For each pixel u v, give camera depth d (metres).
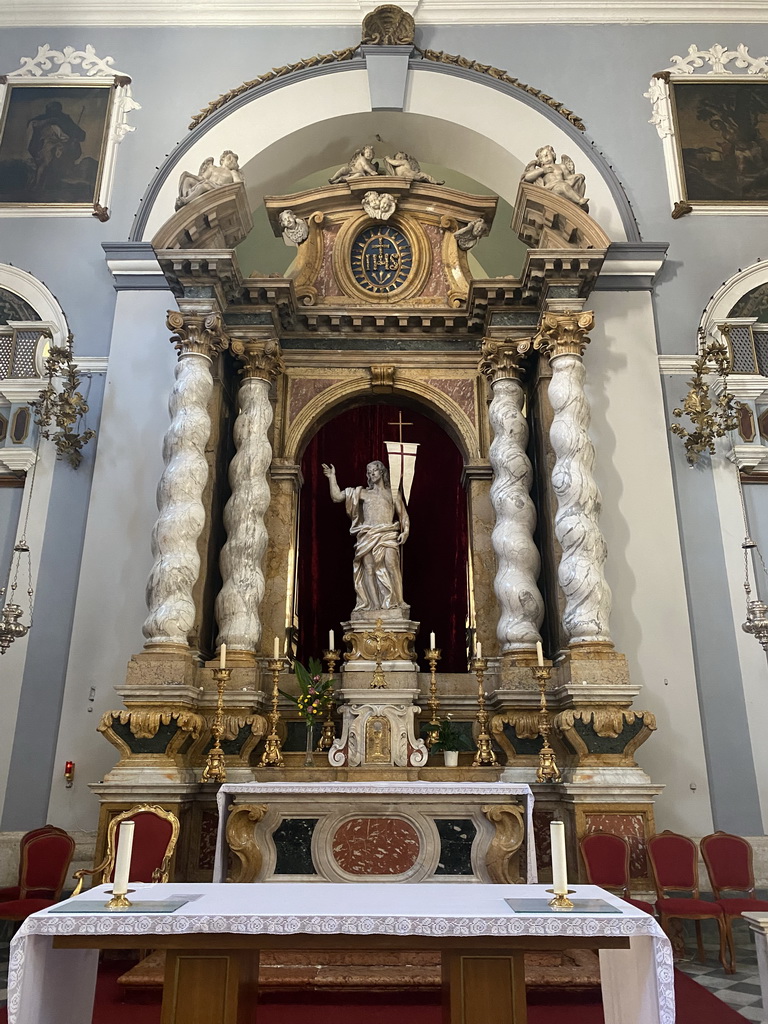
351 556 9.59
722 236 9.73
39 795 7.85
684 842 6.25
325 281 9.47
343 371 9.28
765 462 8.86
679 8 10.72
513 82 10.30
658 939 3.12
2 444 8.96
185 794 6.74
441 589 9.46
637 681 7.99
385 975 4.64
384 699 7.21
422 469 9.89
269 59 10.56
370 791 5.77
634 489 8.57
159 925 3.13
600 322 9.18
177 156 10.01
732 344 9.21
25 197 10.02
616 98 10.37
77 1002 3.58
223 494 8.66
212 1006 3.22
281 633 8.35
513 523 8.13
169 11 10.77
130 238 9.70
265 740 7.57
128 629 8.17
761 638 6.88
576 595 7.47
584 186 8.93
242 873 5.68
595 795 6.69
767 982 3.87
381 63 10.30
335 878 5.67
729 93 10.45
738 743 7.98
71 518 8.68
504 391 8.68
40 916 3.13
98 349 9.33
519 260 11.86
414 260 9.52
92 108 10.43
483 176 10.69
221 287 8.46
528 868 5.59
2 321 9.59
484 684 8.15
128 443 8.79
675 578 8.29
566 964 4.90
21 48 10.75
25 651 8.26
